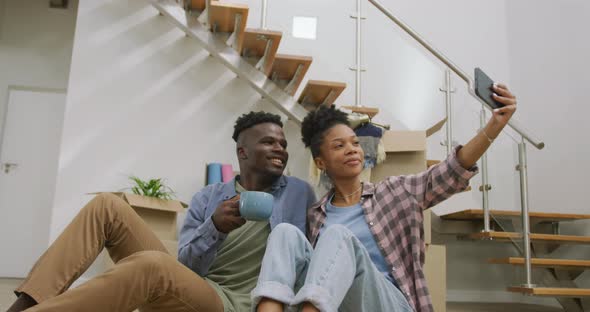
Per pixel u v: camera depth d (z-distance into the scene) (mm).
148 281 1041
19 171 4348
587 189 3381
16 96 4449
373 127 2715
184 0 3271
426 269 2482
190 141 3383
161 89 3406
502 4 4180
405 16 3949
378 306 1103
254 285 1446
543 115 3809
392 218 1384
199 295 1166
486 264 3637
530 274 2750
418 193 1386
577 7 3660
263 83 3225
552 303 3430
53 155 4410
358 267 1085
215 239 1332
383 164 2760
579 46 3600
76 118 3264
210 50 3225
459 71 2838
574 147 3535
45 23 4523
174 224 2871
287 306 1011
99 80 3334
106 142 3277
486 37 4082
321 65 3645
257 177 1673
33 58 4473
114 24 3416
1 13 4480
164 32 3479
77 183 3197
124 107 3338
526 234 2797
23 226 4281
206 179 3160
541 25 3922
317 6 3744
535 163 3818
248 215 1229
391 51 3453
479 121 3105
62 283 1083
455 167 1332
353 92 3613
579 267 2924
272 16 3688
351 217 1424
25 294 1044
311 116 1567
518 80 4016
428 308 1257
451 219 3549
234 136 1790
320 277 994
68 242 1143
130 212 1275
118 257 1275
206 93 3457
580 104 3539
